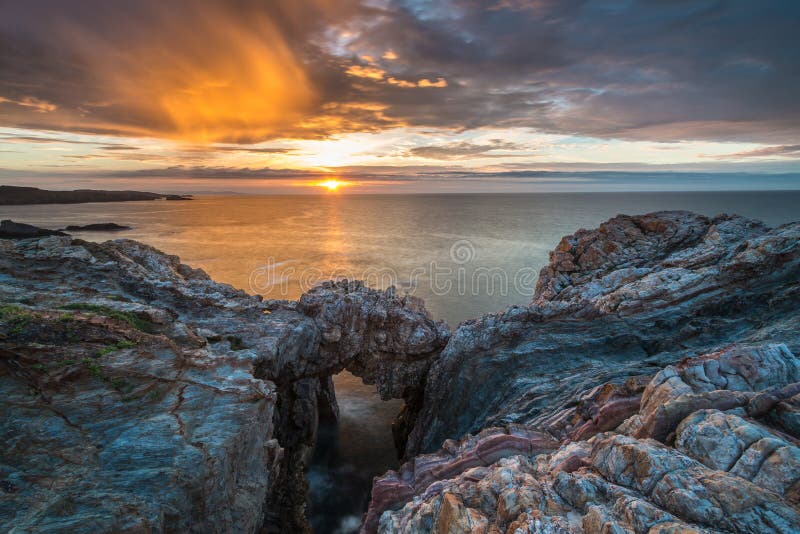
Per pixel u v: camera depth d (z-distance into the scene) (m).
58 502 9.88
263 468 15.77
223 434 13.51
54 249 24.70
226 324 23.25
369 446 30.91
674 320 22.86
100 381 14.08
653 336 22.52
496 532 9.11
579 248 35.91
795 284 20.91
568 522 8.43
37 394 13.02
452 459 15.24
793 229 24.50
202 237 128.12
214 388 15.37
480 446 14.47
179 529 10.99
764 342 16.84
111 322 16.66
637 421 11.21
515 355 24.02
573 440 13.69
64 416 12.58
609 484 8.98
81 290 20.95
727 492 7.40
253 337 22.44
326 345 28.33
